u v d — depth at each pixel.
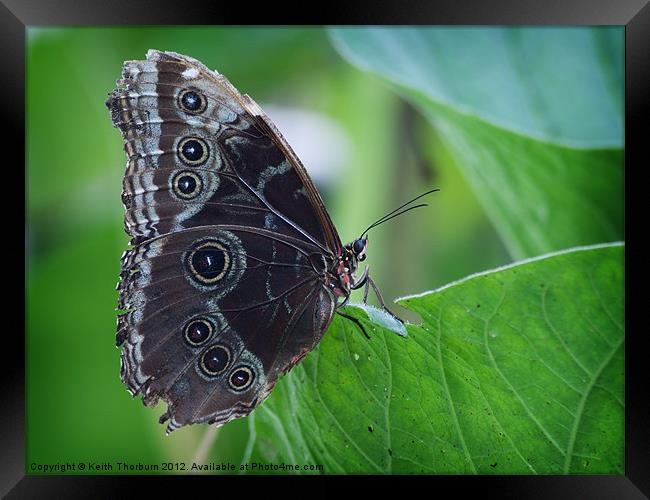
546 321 0.65
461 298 0.66
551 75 0.72
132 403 0.73
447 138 0.71
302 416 0.68
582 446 0.67
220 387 0.70
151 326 0.70
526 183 0.70
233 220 0.70
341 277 0.71
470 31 0.72
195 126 0.69
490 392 0.66
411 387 0.67
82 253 0.76
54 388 0.73
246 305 0.70
